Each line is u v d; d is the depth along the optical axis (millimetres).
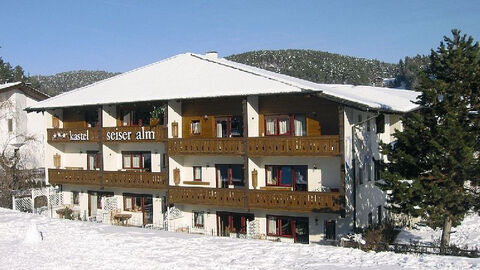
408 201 19875
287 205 26172
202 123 30484
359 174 26797
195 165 31094
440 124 19844
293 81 28094
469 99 19828
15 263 17469
